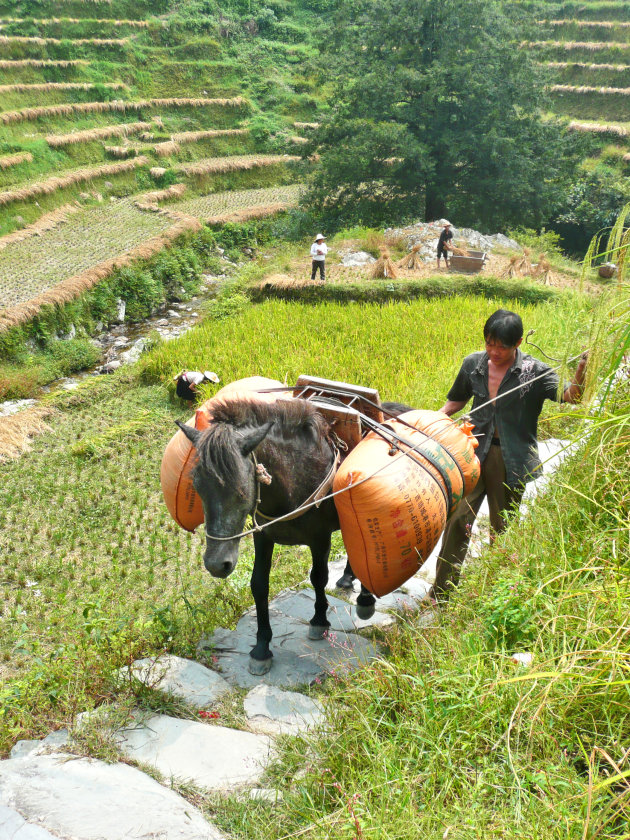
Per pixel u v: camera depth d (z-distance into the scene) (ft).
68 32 157.48
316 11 199.11
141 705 13.88
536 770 9.79
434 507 14.66
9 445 41.75
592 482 13.96
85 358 67.10
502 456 17.38
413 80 99.96
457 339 48.98
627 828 8.67
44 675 15.11
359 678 13.42
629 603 11.02
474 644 12.38
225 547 12.50
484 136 98.58
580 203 121.80
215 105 151.02
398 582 15.06
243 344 52.70
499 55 102.27
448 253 84.12
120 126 133.59
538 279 75.92
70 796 10.98
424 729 10.85
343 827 9.48
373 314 59.11
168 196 119.55
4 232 94.99
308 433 14.74
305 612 18.57
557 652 11.24
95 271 77.10
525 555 13.97
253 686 15.19
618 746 9.64
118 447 41.29
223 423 12.85
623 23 168.45
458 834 9.09
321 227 110.32
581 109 153.58
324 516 15.34
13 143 116.37
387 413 16.20
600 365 14.28
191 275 92.73
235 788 11.87
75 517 33.71
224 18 180.86
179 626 17.58
